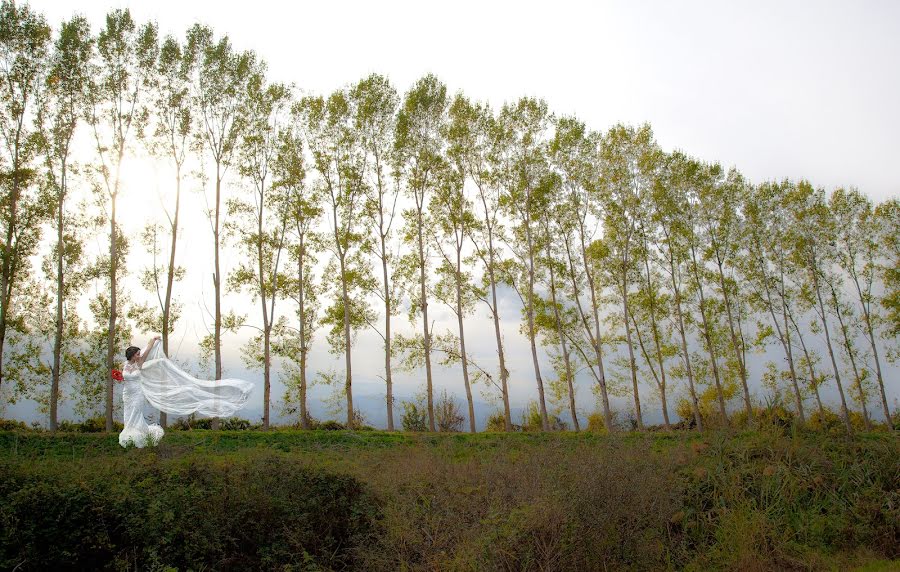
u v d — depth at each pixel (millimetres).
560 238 33156
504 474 9547
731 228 35688
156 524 7000
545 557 7387
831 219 37219
